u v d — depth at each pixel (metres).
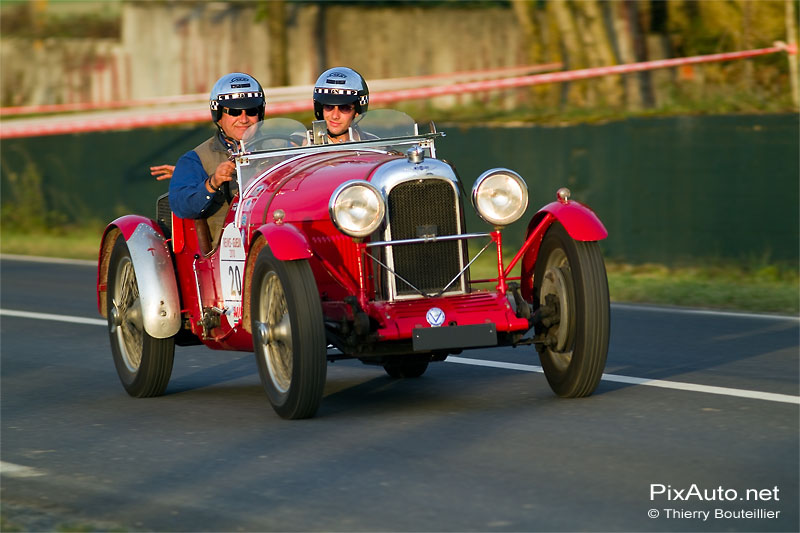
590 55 71.69
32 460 22.39
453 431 22.78
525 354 32.06
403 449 21.53
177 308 27.44
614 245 51.97
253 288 24.50
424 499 18.34
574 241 24.22
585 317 23.97
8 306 47.06
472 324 23.72
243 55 88.12
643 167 50.88
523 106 75.06
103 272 30.27
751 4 72.12
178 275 28.53
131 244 27.84
